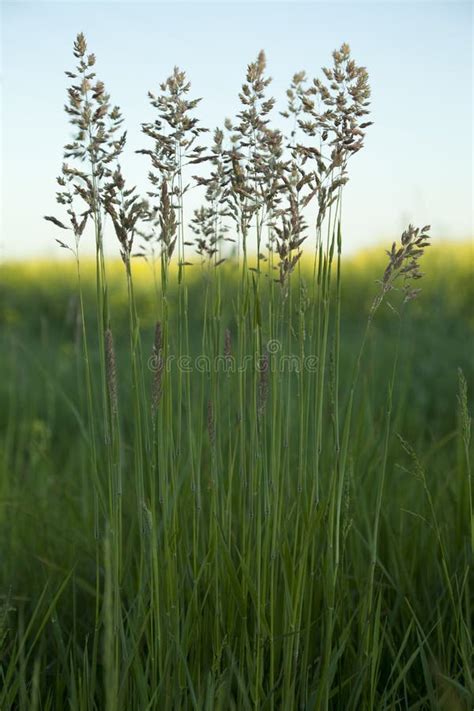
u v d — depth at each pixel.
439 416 1.57
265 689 0.76
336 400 0.74
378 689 0.83
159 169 0.73
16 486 1.18
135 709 0.74
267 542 0.72
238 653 0.78
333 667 0.75
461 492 0.93
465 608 0.87
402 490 1.08
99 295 0.73
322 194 0.72
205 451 1.04
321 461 0.96
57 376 1.71
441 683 0.77
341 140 0.71
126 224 0.71
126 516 0.99
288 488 0.78
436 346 2.18
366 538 0.95
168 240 0.71
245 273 0.76
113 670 0.68
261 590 0.72
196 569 0.77
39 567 0.97
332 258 0.73
